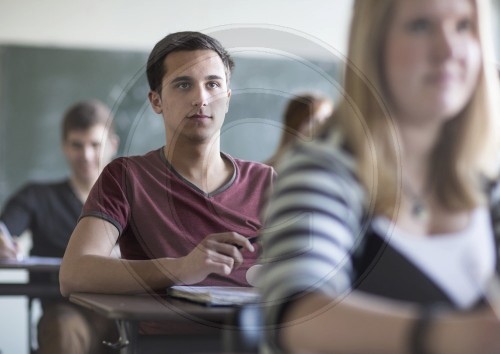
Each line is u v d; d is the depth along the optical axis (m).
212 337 1.56
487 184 1.12
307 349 0.87
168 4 6.70
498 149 1.12
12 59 6.43
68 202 4.60
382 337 0.83
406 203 1.04
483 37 1.07
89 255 1.92
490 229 1.12
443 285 1.04
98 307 1.49
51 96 6.45
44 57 6.48
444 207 1.08
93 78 6.54
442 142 1.09
